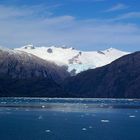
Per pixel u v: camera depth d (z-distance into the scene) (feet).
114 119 542.16
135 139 336.49
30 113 650.02
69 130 397.19
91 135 358.84
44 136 349.61
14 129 404.57
